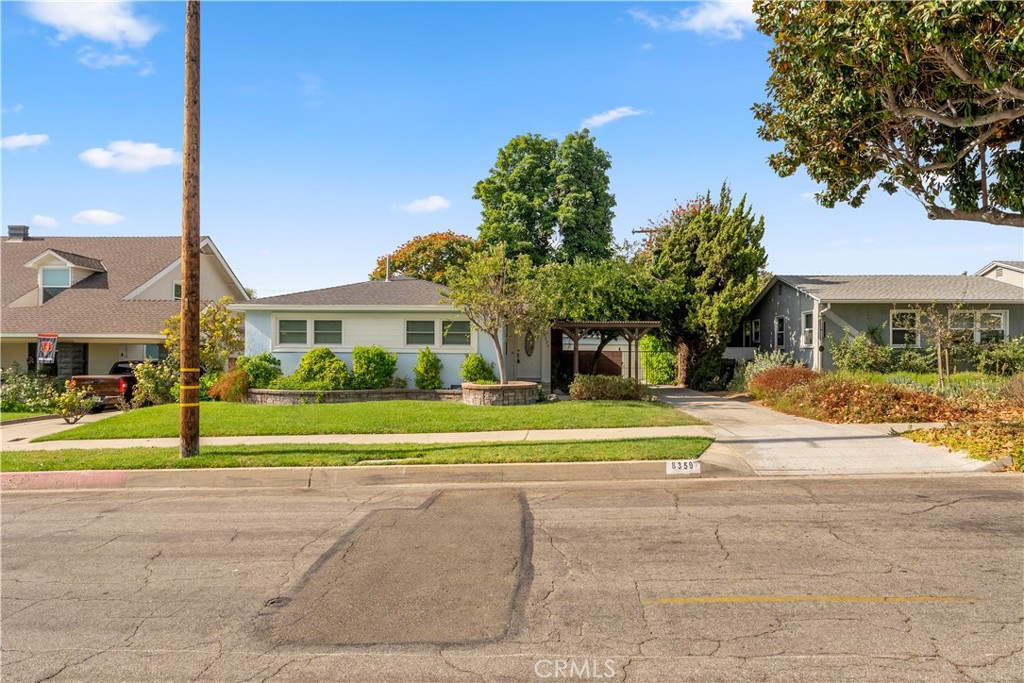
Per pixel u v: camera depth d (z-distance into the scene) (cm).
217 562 616
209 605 511
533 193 3378
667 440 1172
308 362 1908
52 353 2217
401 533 697
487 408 1571
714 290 2473
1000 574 545
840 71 1152
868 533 665
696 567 574
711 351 2461
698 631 447
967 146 1175
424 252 4031
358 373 1889
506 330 2052
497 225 3291
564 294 2091
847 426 1355
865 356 2062
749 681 378
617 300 2219
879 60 1031
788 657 407
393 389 1906
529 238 3325
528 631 453
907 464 1023
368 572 578
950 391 1596
